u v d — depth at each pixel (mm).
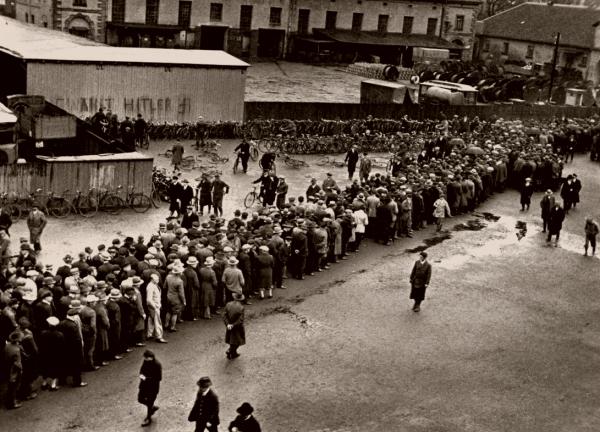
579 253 33031
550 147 46812
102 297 19719
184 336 22141
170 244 24031
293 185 38688
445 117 55531
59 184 30938
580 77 86188
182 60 46750
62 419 17469
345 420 18438
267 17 78062
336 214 29656
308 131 49938
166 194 34000
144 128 42844
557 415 19609
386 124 52594
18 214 30281
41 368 18391
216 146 44094
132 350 21047
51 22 66312
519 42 94938
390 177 35531
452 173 36938
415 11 86750
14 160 31609
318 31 80938
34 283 19531
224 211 33281
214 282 23234
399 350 22375
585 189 45094
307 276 27734
